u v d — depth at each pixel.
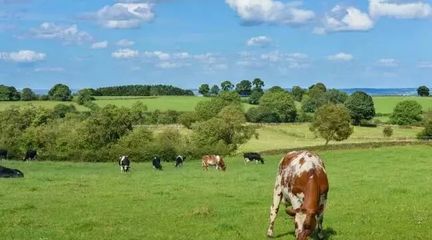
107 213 22.08
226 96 151.12
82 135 80.12
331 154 59.94
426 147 64.69
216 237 17.61
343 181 33.97
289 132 110.25
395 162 48.12
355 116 128.50
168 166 60.66
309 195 14.48
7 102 153.62
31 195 27.33
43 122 92.50
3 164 57.28
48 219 20.72
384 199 25.59
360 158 53.72
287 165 16.12
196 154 75.19
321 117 87.25
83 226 19.36
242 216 21.30
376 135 104.12
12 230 18.59
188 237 17.61
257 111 135.50
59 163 61.41
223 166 52.88
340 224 19.52
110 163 64.75
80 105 151.00
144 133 79.88
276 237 17.50
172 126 108.31
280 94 137.12
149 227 19.25
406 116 129.25
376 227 18.97
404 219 20.41
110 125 81.56
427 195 26.80
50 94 165.75
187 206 23.92
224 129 81.31
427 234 17.83
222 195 27.66
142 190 29.73
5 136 82.25
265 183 34.03
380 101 177.12
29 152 70.44
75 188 30.64
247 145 91.50
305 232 13.70
